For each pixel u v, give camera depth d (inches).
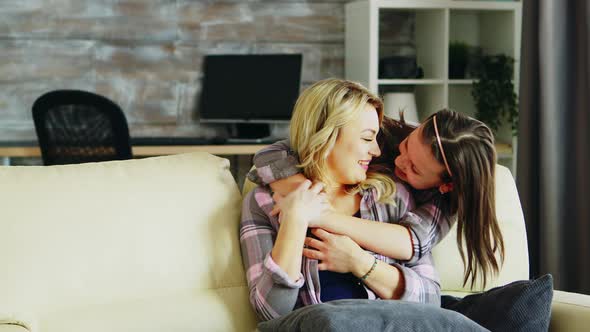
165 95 183.9
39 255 68.1
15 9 177.3
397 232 71.5
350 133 71.4
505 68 173.6
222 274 73.9
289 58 179.2
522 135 145.3
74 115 147.7
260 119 179.8
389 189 73.1
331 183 73.4
